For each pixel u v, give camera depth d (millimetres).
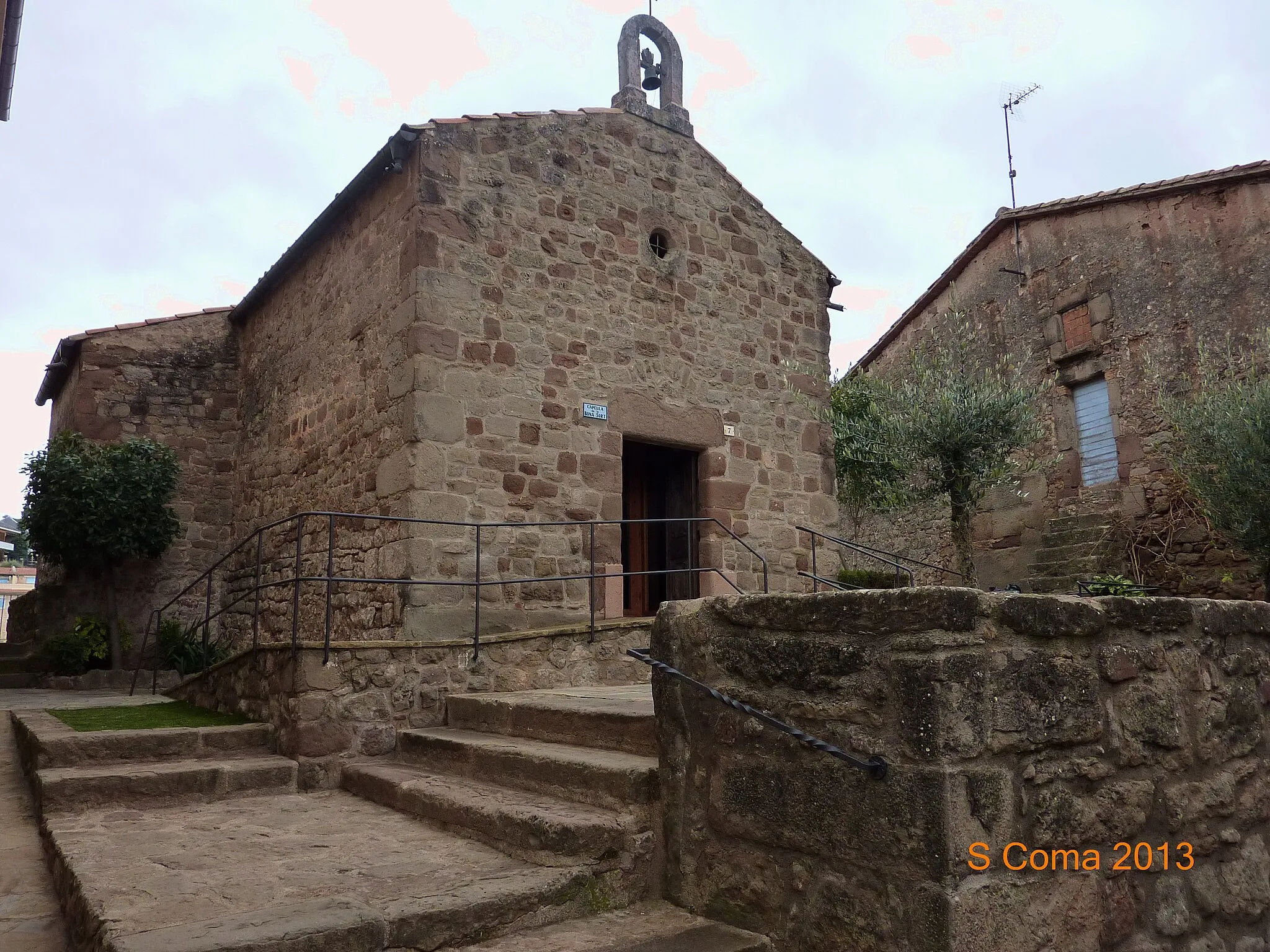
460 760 4461
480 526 6031
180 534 10703
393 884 3043
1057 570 11344
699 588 8516
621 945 2830
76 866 3264
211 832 3844
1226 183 10289
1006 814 2525
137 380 11023
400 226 7383
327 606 5043
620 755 3895
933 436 9125
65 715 5957
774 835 2908
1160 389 10281
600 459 7816
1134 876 2863
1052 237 12172
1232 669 3398
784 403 9391
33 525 10062
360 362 7828
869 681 2668
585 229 8109
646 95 8922
